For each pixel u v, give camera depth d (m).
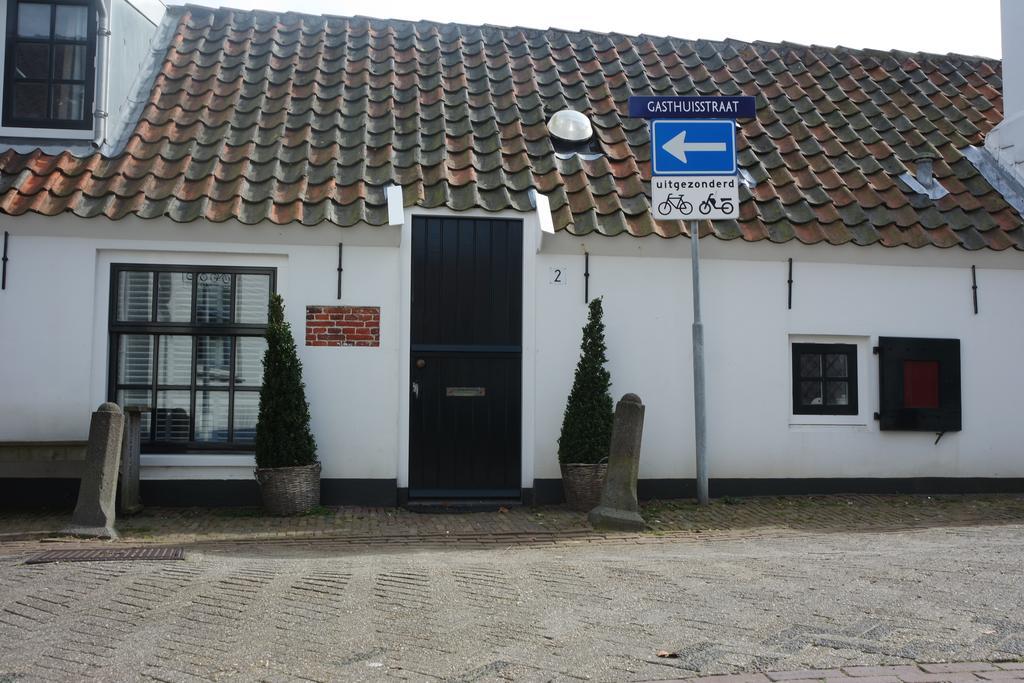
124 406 8.68
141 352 8.73
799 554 6.50
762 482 9.37
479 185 9.28
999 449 9.65
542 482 8.98
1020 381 9.68
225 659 4.24
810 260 9.48
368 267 8.84
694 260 8.73
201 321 8.74
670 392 9.23
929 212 9.87
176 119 9.82
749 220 9.50
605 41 12.71
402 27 12.45
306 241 8.74
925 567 5.95
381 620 4.82
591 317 8.78
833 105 11.67
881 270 9.59
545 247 9.03
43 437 8.37
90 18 9.39
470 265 9.05
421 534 7.53
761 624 4.71
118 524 7.78
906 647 4.30
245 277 8.82
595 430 8.62
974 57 13.52
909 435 9.59
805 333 9.45
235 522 7.97
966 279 9.68
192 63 10.78
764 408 9.39
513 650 4.33
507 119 10.48
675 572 5.89
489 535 7.51
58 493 8.46
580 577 5.75
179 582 5.58
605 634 4.57
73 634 4.60
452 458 8.95
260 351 8.86
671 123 8.56
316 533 7.52
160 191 8.77
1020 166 10.41
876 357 9.55
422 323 8.95
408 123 10.15
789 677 3.91
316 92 10.52
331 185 9.04
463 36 12.35
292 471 8.21
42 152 9.15
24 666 4.16
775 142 10.85
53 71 9.34
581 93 11.17
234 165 9.26
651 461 9.21
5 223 8.35
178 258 8.66
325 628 4.69
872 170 10.46
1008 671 3.96
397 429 8.83
